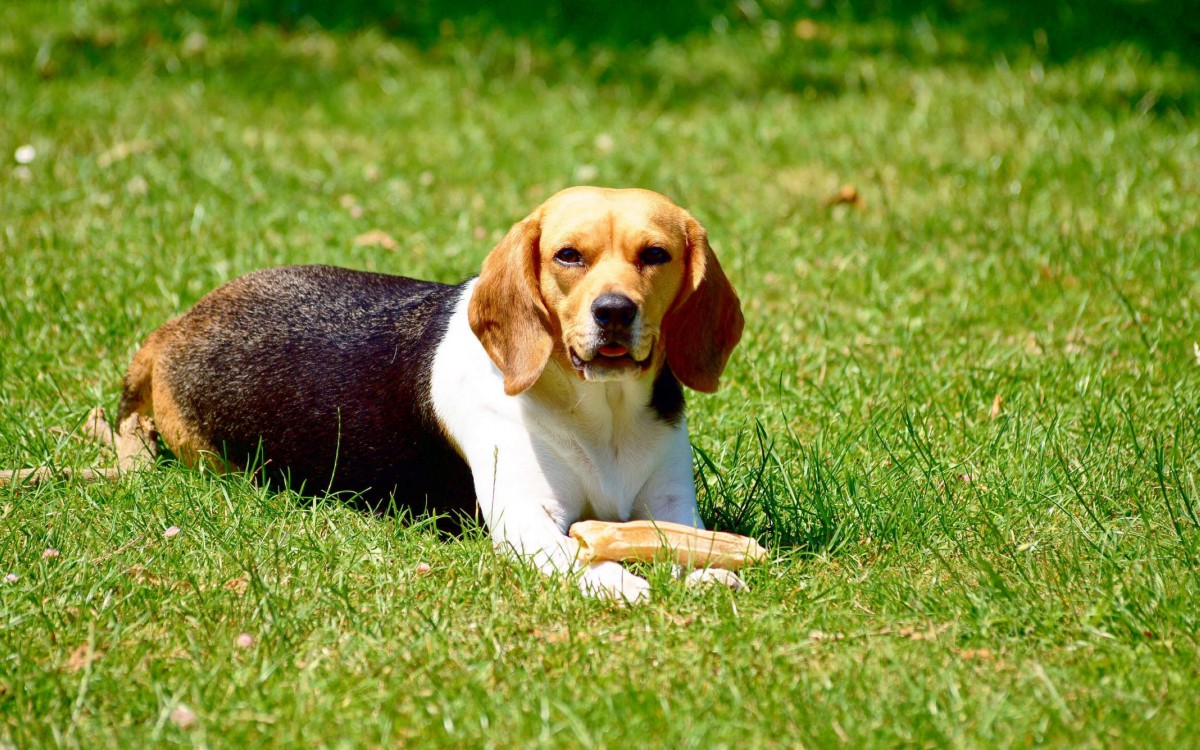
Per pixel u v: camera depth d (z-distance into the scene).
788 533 7.14
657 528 6.55
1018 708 5.30
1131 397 8.84
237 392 7.94
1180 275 11.00
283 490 7.80
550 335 6.67
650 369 6.77
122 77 16.89
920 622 6.09
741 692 5.45
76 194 12.74
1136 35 18.33
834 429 8.55
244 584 6.50
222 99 16.33
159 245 11.49
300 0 19.38
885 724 5.20
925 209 13.01
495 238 12.08
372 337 7.73
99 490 7.50
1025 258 11.65
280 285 8.32
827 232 12.52
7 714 5.30
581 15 19.52
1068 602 6.22
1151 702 5.34
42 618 6.01
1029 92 16.45
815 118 15.90
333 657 5.73
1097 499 7.43
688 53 18.45
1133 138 14.48
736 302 7.02
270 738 5.17
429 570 6.57
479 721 5.22
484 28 18.97
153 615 6.13
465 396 7.07
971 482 7.55
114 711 5.36
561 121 15.91
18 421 8.38
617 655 5.79
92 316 10.02
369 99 16.69
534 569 6.45
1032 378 9.32
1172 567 6.52
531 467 6.88
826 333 9.99
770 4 19.67
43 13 18.64
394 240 11.91
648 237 6.57
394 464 7.42
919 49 18.41
